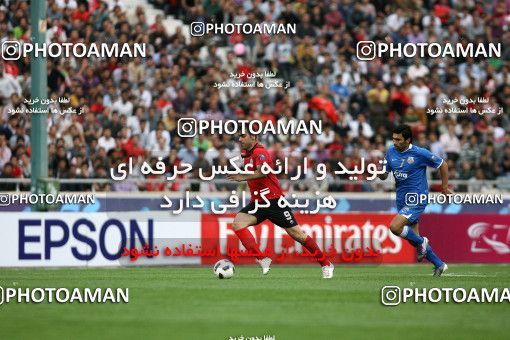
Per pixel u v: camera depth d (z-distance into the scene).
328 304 30.19
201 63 63.03
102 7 62.75
